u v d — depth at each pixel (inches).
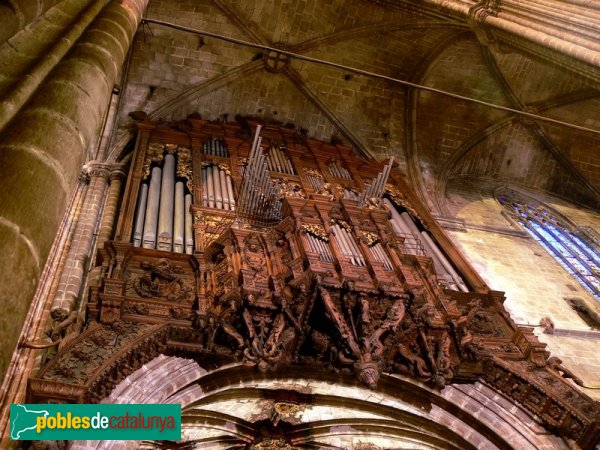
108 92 283.7
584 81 537.6
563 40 507.2
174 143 655.8
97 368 339.3
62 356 339.9
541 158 854.5
